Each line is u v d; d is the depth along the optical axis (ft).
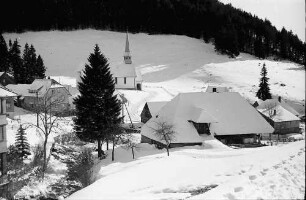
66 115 260.83
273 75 447.01
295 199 54.24
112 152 166.50
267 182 60.59
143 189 74.23
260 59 559.79
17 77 380.17
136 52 543.39
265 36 609.01
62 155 171.01
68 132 216.54
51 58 504.84
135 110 289.33
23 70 381.60
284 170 66.33
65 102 280.10
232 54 542.57
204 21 647.97
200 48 577.84
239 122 194.18
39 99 259.60
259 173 65.92
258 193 55.83
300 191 57.47
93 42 577.43
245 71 460.96
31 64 387.34
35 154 156.35
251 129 192.13
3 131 127.54
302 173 65.00
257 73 454.40
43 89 277.44
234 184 59.88
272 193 56.18
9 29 626.23
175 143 176.14
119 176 89.92
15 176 128.47
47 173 139.44
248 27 653.71
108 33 635.25
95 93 182.60
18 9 625.00
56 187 126.21
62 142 197.16
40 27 636.48
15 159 143.02
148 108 244.22
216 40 554.05
